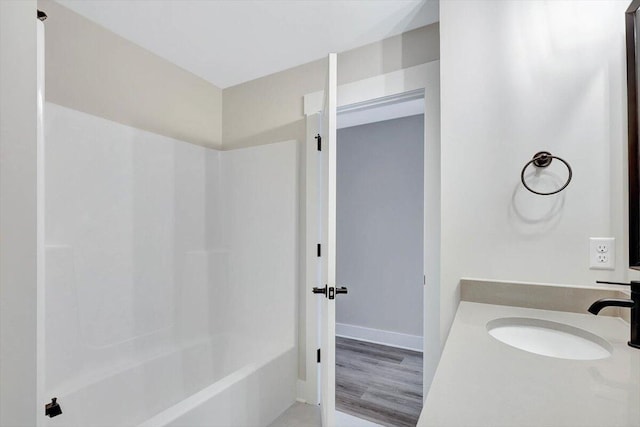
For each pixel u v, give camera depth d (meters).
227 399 1.56
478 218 1.32
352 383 2.42
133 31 1.85
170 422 1.26
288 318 2.19
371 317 3.42
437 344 1.72
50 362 1.53
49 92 1.59
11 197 0.61
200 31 1.85
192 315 2.27
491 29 1.32
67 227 1.63
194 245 2.31
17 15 0.63
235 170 2.46
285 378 2.04
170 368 2.04
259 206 2.34
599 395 0.55
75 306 1.64
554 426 0.46
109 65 1.85
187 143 2.28
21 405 0.62
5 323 0.60
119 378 1.75
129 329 1.89
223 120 2.59
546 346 1.03
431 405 0.52
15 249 0.62
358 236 3.52
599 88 1.15
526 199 1.25
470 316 1.09
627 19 1.08
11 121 0.61
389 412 2.03
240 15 1.71
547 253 1.21
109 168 1.82
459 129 1.36
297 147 2.21
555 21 1.22
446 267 1.36
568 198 1.19
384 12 1.69
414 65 1.83
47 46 1.58
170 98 2.20
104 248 1.78
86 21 1.74
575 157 1.18
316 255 2.12
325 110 1.75
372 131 3.49
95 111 1.78
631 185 1.06
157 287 2.06
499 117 1.30
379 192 3.43
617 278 1.11
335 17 1.72
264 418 1.84
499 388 0.58
